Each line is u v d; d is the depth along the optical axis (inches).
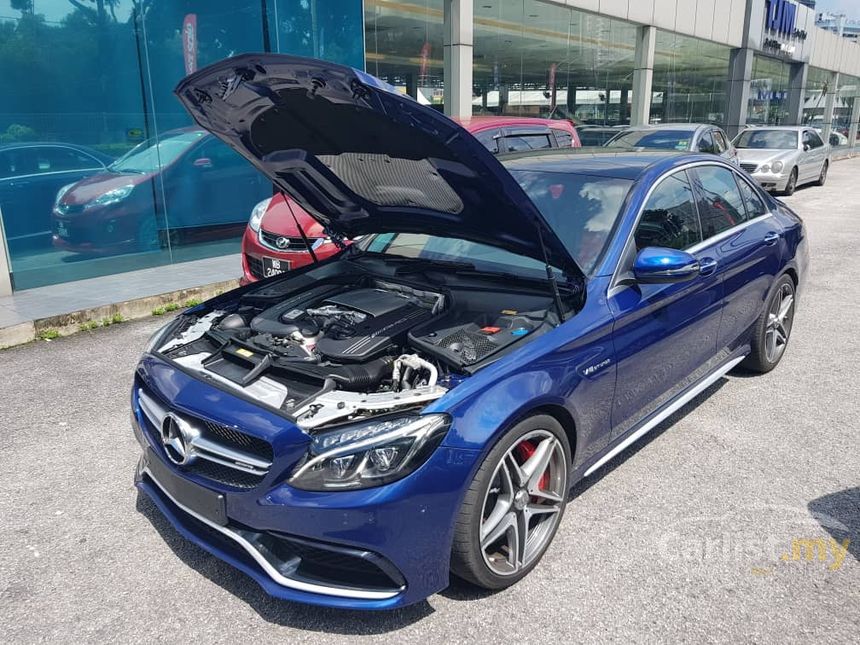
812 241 424.8
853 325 255.3
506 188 112.2
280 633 104.1
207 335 132.0
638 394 138.5
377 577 99.1
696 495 140.8
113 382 205.9
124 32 319.6
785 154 637.3
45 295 283.1
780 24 1074.1
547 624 105.0
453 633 103.4
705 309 156.9
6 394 196.9
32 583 116.0
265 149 135.9
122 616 108.0
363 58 430.0
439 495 97.0
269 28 377.1
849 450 159.6
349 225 164.2
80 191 310.3
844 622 105.0
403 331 120.8
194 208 352.8
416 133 110.2
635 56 753.0
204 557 123.0
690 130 446.0
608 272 131.8
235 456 101.3
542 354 112.3
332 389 107.0
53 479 150.3
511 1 555.5
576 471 125.8
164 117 337.4
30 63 292.5
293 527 96.3
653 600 110.0
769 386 197.8
